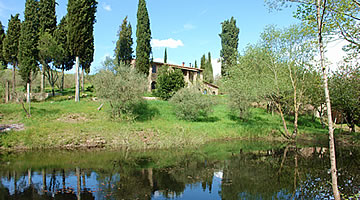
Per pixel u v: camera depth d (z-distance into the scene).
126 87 19.09
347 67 19.33
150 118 22.56
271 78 19.91
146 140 16.50
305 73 20.11
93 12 26.05
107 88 18.86
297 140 20.56
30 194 7.42
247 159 13.20
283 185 9.06
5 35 33.69
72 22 24.92
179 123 21.89
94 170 10.21
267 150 16.05
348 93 19.44
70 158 12.07
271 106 34.84
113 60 25.08
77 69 25.64
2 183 8.34
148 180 9.20
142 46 37.25
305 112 35.03
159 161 12.12
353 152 16.41
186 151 14.84
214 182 9.28
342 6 7.25
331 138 5.45
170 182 9.09
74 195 7.43
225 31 48.72
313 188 8.76
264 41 19.80
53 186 8.15
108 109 21.59
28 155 12.41
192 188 8.52
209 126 21.78
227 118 27.53
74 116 19.84
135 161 11.94
